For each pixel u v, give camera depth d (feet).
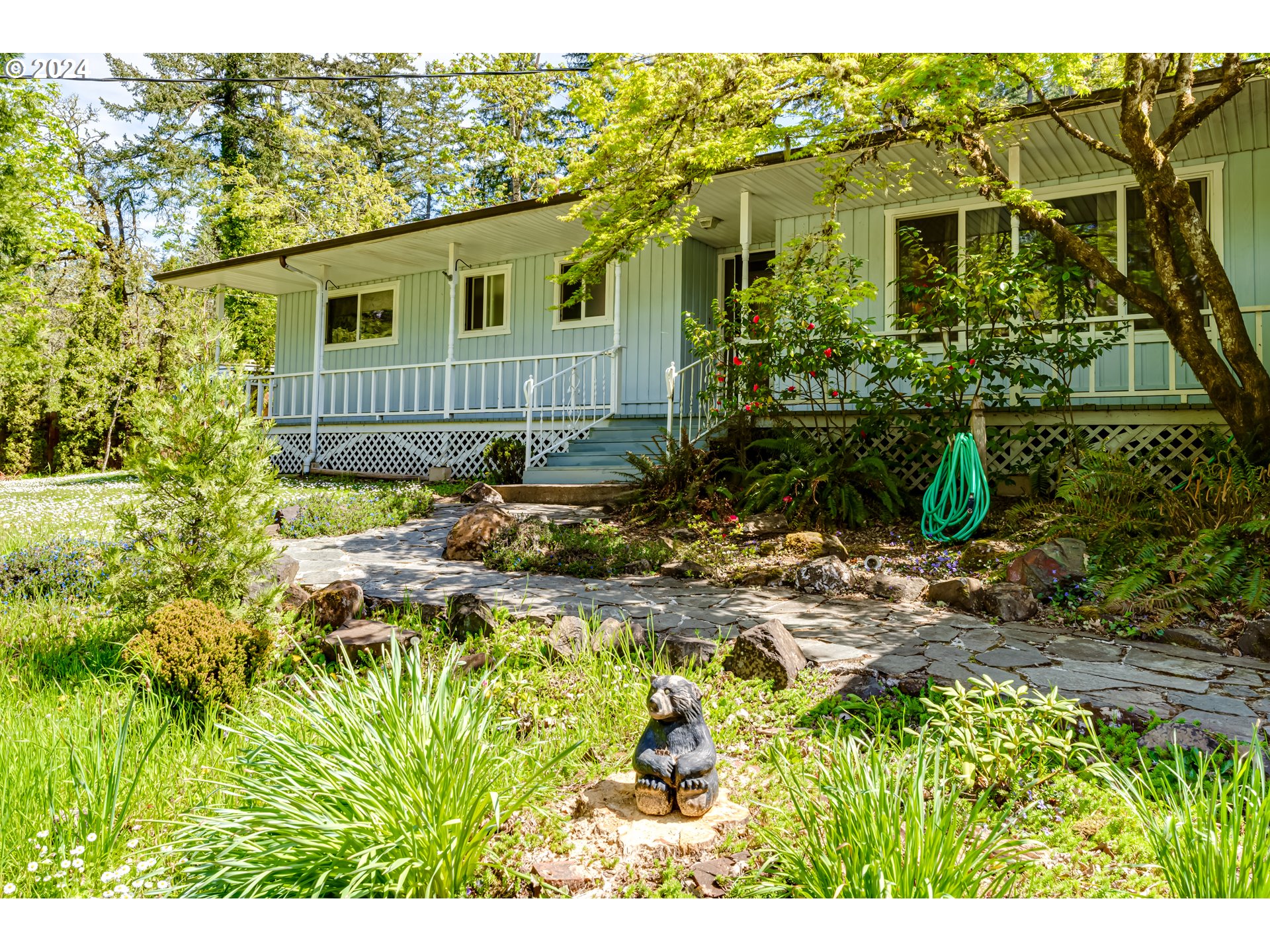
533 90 81.10
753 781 10.58
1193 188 30.94
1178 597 17.97
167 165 96.89
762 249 45.19
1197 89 26.40
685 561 24.49
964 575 22.29
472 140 87.25
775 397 34.65
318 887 7.45
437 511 34.86
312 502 33.53
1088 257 25.26
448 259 48.06
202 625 13.50
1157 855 7.63
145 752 10.84
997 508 27.81
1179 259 30.91
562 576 23.47
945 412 28.84
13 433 75.05
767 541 26.48
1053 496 27.58
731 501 30.22
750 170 32.58
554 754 11.29
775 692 13.85
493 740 10.12
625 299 45.37
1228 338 23.47
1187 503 21.48
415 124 106.73
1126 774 10.48
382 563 24.89
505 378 49.70
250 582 16.75
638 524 29.96
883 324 36.19
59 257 75.61
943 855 7.24
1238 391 23.84
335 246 47.29
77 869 8.39
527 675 14.33
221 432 16.12
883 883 7.02
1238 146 29.58
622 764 11.25
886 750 10.95
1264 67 22.35
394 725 8.79
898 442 32.37
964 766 9.55
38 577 22.38
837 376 35.17
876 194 35.29
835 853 7.51
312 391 57.72
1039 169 32.17
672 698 9.63
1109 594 18.35
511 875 8.46
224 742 11.95
